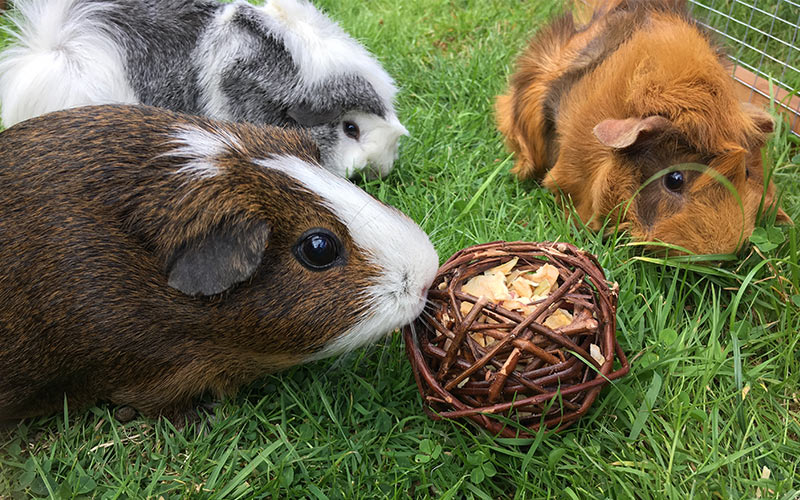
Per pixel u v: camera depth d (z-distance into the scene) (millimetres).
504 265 201
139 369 196
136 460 202
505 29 476
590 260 204
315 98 287
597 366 186
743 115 250
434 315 189
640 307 250
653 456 196
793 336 230
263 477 193
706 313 242
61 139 189
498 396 179
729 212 240
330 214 186
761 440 202
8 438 210
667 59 251
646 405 203
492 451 196
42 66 288
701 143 237
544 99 312
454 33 480
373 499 186
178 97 296
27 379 196
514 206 304
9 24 385
